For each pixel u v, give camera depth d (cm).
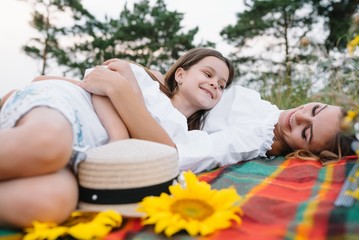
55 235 79
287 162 164
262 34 1045
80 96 130
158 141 133
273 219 89
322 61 244
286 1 978
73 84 135
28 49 1075
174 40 1153
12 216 82
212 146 153
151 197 90
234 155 159
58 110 99
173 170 104
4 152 83
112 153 97
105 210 91
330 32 877
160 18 1180
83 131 125
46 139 85
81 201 97
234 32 1059
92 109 133
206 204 89
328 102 237
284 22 1020
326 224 81
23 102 103
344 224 79
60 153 87
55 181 86
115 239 81
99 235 81
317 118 167
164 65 1202
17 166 83
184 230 85
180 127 152
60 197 85
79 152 96
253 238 79
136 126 131
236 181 132
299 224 81
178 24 1202
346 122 88
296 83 310
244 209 94
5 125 104
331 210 86
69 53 1138
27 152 83
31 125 88
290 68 314
